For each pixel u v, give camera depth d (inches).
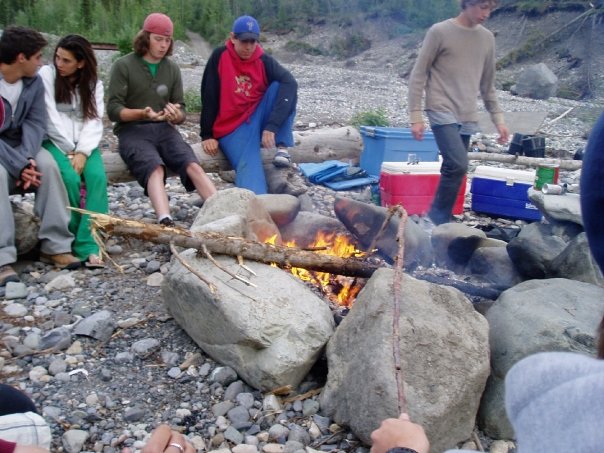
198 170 231.5
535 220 262.8
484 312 153.9
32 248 202.1
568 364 40.9
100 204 206.5
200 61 868.6
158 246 216.2
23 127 196.1
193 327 151.6
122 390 141.3
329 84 775.1
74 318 169.0
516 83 811.4
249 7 1279.5
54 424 130.1
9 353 153.0
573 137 498.0
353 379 125.9
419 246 189.0
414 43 1084.5
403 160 286.2
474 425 127.0
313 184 292.2
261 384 136.3
